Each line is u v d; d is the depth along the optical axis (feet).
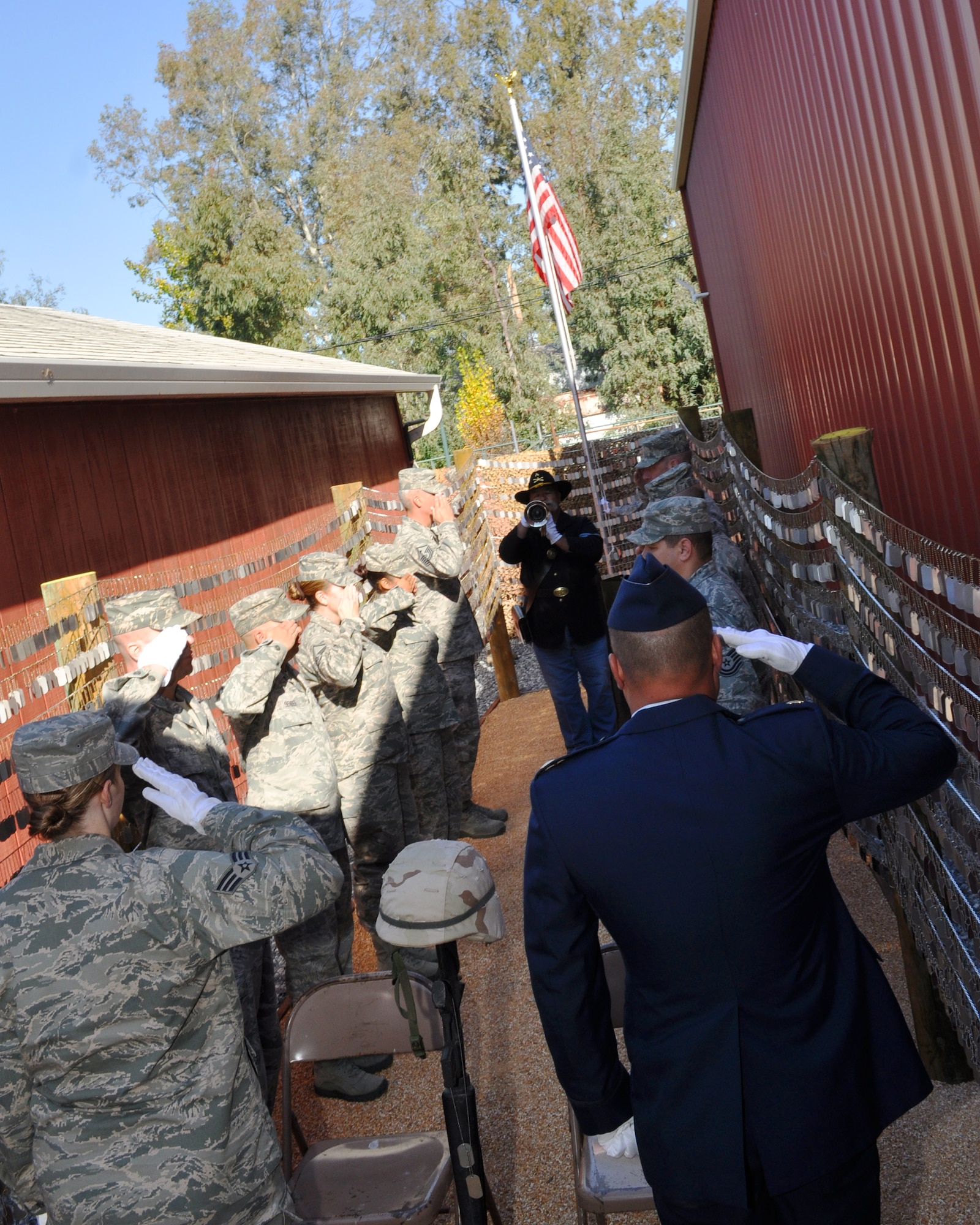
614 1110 6.61
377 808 15.21
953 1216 8.75
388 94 127.34
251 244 120.67
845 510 10.49
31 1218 8.76
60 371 17.80
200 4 126.62
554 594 21.75
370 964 16.10
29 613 17.49
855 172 12.87
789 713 6.33
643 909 6.04
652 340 114.01
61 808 6.97
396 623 18.26
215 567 23.54
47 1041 6.66
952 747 6.28
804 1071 5.83
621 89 121.29
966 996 8.44
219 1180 6.83
